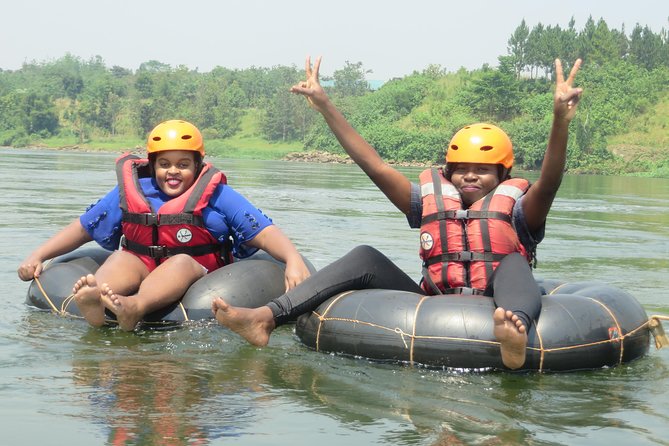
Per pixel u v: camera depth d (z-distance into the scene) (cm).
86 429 357
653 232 1493
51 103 15188
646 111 10144
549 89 11869
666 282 856
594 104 9831
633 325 528
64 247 679
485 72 11969
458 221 549
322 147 11419
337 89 16088
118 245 681
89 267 659
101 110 14575
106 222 670
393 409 401
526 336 468
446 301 509
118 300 552
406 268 900
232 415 382
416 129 10569
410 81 12575
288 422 374
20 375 446
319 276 542
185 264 614
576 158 8775
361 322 512
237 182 2988
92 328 580
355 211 1722
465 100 11156
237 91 15438
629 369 505
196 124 13750
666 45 13325
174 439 347
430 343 491
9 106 14688
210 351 518
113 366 471
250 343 518
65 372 455
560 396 437
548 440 360
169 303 601
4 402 394
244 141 13150
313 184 3003
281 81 16688
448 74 12912
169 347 526
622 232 1473
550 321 495
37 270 661
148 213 630
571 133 9000
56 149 13100
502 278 511
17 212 1452
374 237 1210
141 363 480
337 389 436
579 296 529
